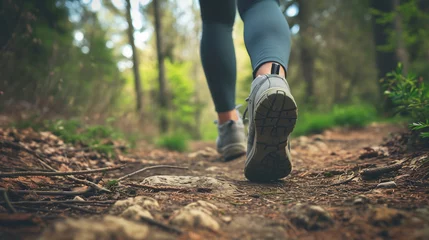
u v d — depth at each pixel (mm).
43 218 1112
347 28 13297
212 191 1553
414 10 6199
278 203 1340
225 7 2152
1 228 1009
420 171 1580
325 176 1904
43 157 2396
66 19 7523
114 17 12195
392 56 6211
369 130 5324
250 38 1746
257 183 1829
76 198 1384
